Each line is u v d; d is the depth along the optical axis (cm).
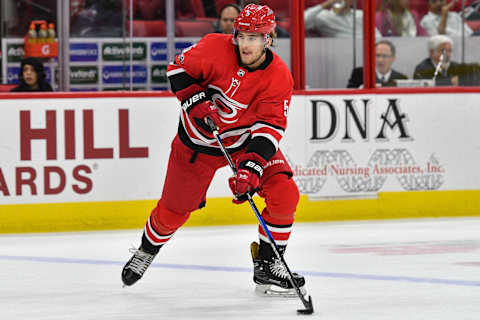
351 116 2466
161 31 2545
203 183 1447
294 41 2464
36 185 2298
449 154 2528
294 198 1416
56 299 1455
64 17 2502
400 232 2266
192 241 2136
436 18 2673
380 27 2638
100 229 2342
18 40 2500
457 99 2525
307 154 2442
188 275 1678
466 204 2548
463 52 2691
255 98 1358
